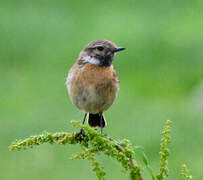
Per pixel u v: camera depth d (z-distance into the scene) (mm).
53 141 5590
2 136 14625
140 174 5281
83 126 5438
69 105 15961
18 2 21859
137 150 5355
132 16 20922
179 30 19078
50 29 20297
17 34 19891
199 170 12625
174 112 15109
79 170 12914
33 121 15133
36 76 17875
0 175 12977
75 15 21359
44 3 22000
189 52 17875
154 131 14281
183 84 16938
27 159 13414
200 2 21219
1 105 16297
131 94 16422
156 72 17500
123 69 17781
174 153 13438
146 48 18266
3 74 18094
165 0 21781
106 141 5363
